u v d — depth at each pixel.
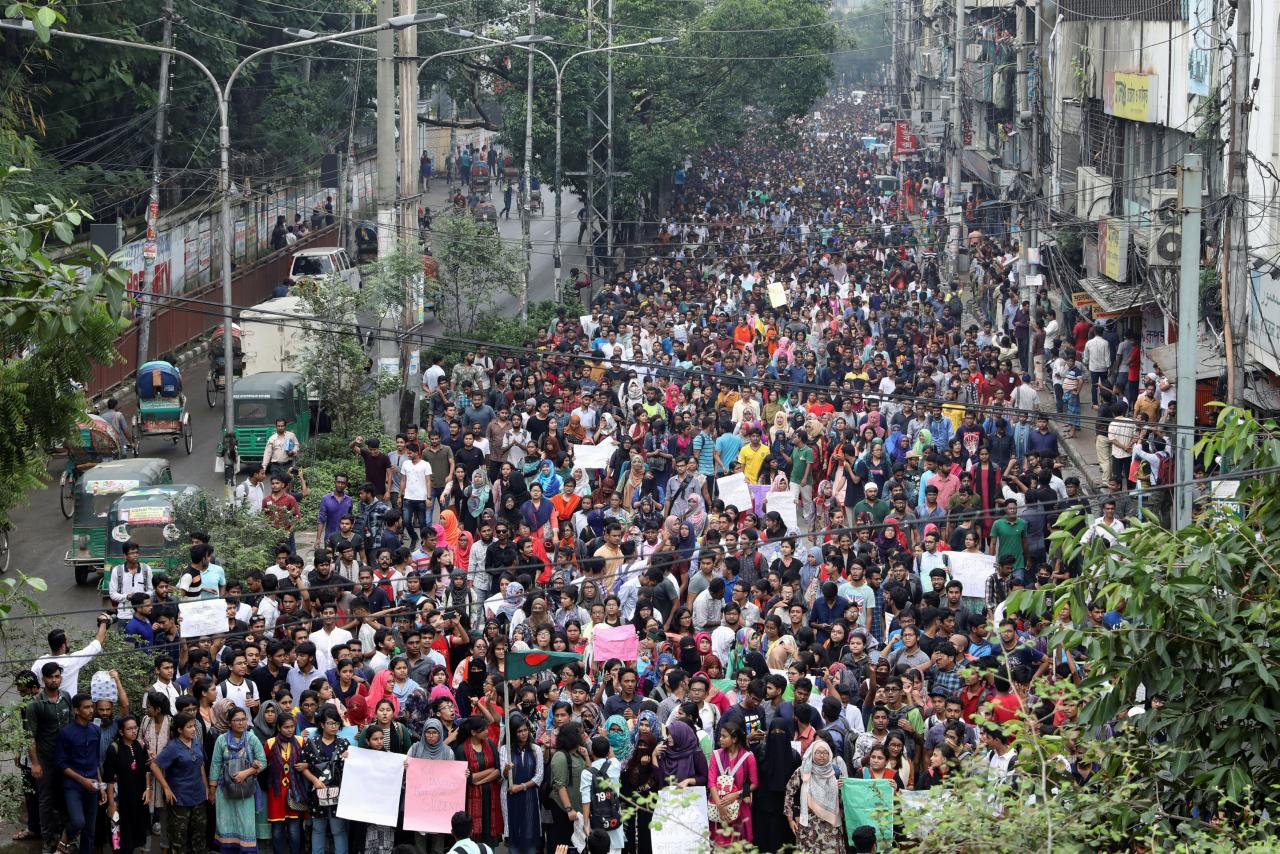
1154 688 10.12
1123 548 10.35
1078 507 10.83
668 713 15.75
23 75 38.88
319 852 15.20
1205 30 29.25
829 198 71.94
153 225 36.44
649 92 61.06
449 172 82.75
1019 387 28.58
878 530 22.17
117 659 17.30
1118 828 9.90
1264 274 24.92
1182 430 17.30
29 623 22.20
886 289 44.03
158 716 15.62
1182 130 31.70
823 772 13.91
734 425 27.56
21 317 9.72
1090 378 34.94
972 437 25.81
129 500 23.97
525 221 48.84
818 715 14.84
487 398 30.72
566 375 33.88
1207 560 10.11
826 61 65.69
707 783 14.71
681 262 51.62
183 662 18.16
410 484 25.70
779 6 63.47
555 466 26.83
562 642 17.38
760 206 69.19
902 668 15.91
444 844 15.32
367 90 62.50
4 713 14.91
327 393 32.19
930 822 9.59
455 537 22.39
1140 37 34.78
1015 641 16.67
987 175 60.09
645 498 23.77
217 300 49.53
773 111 66.38
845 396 28.56
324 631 18.05
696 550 19.80
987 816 9.41
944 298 46.59
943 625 17.62
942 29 71.75
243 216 53.34
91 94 41.28
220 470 32.41
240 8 53.91
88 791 15.46
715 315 39.81
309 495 27.91
